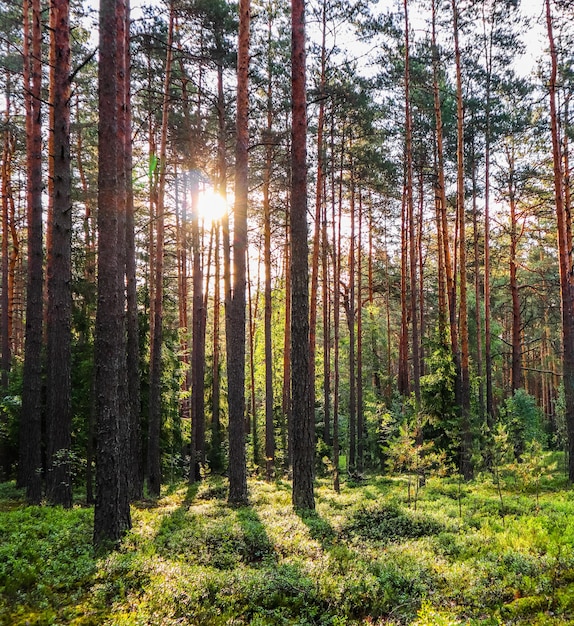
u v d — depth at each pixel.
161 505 14.73
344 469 26.70
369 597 6.35
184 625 5.50
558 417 30.97
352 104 19.88
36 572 7.01
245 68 14.05
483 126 23.06
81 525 9.65
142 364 19.52
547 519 10.12
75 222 20.11
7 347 21.95
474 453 18.56
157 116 19.45
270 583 6.64
